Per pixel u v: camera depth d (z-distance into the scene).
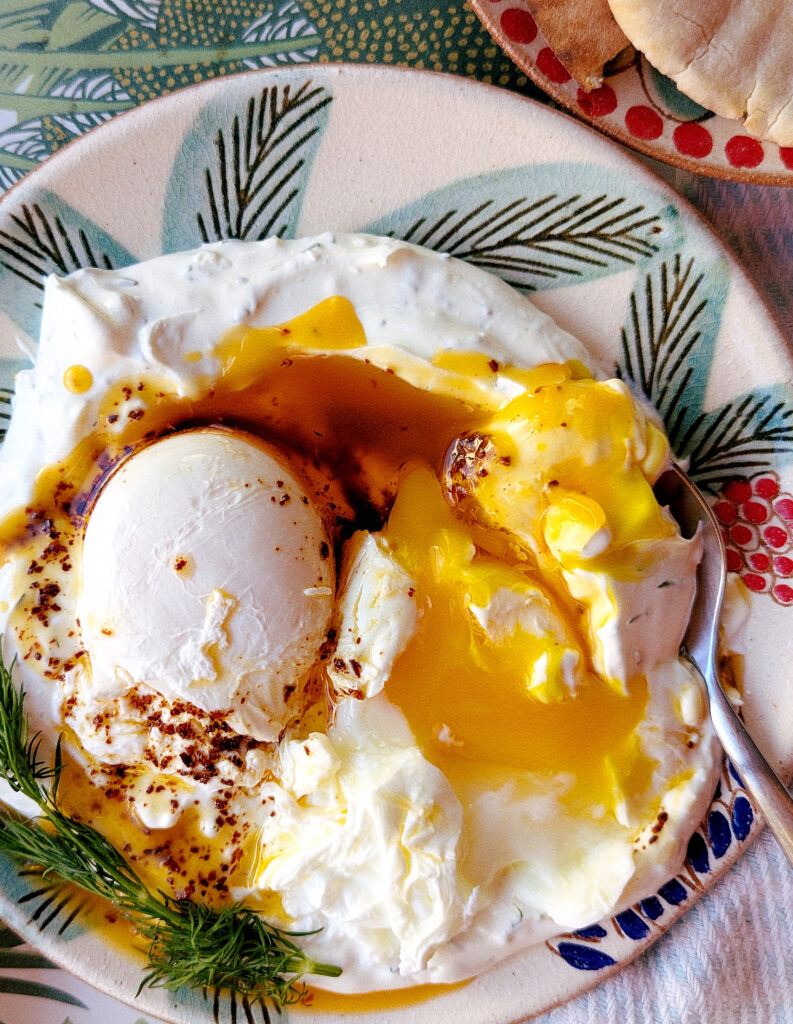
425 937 0.22
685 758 0.22
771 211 0.23
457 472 0.22
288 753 0.22
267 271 0.21
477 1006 0.24
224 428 0.22
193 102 0.22
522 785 0.22
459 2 0.23
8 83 0.24
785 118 0.20
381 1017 0.24
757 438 0.22
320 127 0.22
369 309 0.21
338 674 0.22
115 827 0.22
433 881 0.21
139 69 0.24
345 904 0.22
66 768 0.22
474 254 0.23
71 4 0.24
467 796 0.22
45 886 0.23
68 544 0.22
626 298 0.22
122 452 0.22
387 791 0.21
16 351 0.23
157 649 0.20
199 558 0.20
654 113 0.21
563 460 0.21
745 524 0.23
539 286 0.23
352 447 0.24
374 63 0.23
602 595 0.21
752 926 0.24
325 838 0.22
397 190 0.22
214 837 0.22
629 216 0.22
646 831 0.22
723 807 0.23
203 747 0.22
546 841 0.23
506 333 0.22
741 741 0.22
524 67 0.20
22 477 0.22
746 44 0.19
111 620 0.20
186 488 0.20
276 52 0.24
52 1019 0.25
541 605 0.22
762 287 0.23
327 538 0.22
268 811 0.22
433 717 0.22
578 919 0.22
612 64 0.21
